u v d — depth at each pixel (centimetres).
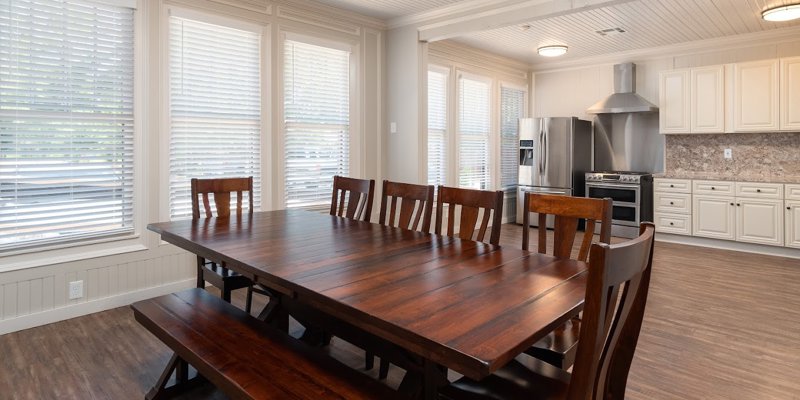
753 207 525
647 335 290
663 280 414
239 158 404
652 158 657
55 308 306
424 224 266
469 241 224
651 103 621
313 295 144
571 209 209
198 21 371
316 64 455
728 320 315
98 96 324
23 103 294
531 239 613
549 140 681
